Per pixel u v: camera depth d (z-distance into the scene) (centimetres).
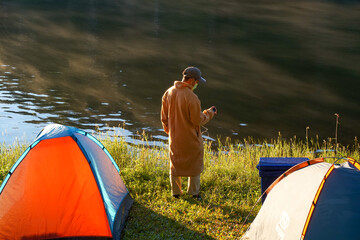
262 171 593
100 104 1986
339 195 445
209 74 2606
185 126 625
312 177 472
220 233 571
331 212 441
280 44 3522
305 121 1848
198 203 658
